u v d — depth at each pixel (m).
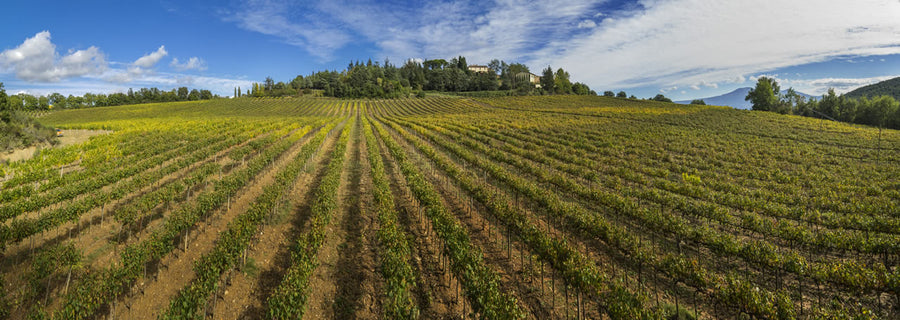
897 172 32.66
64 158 31.78
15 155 35.31
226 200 21.88
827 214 18.91
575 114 92.44
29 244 15.95
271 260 15.09
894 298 11.83
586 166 33.88
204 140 41.28
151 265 14.51
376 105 134.38
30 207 18.31
